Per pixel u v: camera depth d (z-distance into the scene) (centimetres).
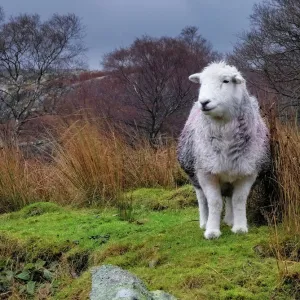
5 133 700
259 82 1238
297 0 1416
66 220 477
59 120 715
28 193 584
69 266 380
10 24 2233
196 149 354
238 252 328
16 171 594
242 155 340
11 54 2230
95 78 1917
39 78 2100
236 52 1455
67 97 1684
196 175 368
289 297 280
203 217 390
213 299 282
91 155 560
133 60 1842
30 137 802
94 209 521
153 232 402
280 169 367
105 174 552
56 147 630
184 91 1780
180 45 1898
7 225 476
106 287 279
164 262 340
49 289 355
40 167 646
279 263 305
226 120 337
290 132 396
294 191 355
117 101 1619
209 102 329
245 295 281
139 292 270
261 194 403
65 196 573
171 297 278
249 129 341
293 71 1292
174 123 1689
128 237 396
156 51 1833
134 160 635
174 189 587
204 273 305
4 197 575
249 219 398
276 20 1431
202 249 339
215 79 336
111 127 699
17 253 404
